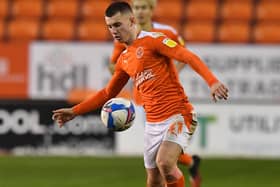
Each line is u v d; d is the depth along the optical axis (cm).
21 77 4453
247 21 5362
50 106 4419
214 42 5219
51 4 5581
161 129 2225
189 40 5234
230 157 4222
